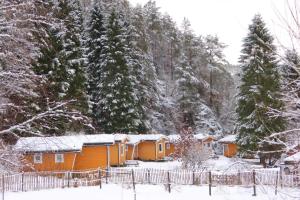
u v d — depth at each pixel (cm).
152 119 5522
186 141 3238
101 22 5116
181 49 7594
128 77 4600
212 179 2403
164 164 4069
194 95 6128
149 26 7769
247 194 2044
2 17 723
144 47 6053
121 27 4744
